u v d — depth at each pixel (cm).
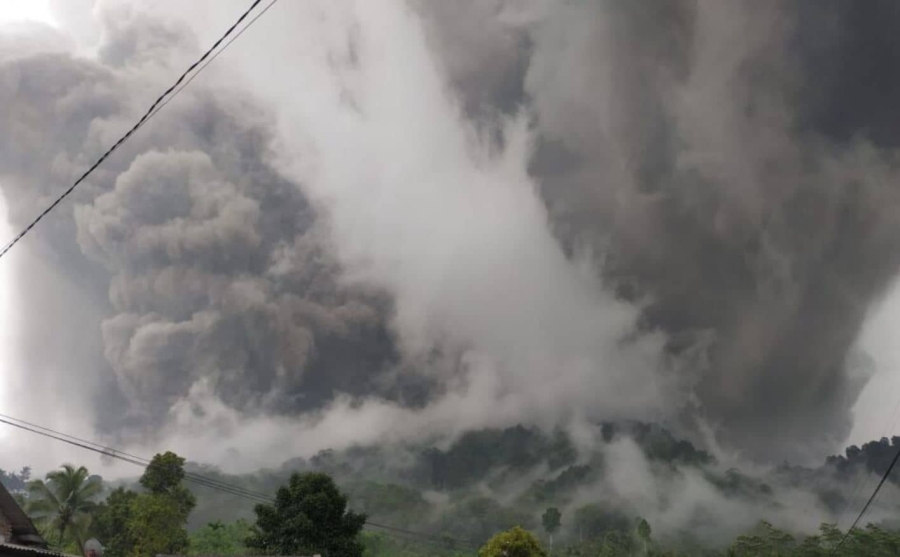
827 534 12694
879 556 11769
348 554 6031
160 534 6078
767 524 14312
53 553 2261
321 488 6312
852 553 11900
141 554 5941
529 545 6494
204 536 7694
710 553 19062
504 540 6506
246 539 6078
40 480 6084
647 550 16175
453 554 13988
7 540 2766
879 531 12319
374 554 12238
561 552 17138
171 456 6531
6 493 2798
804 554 12412
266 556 5094
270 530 6100
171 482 6488
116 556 6003
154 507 6109
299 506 6122
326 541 6022
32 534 2812
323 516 6116
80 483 6147
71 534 6053
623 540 16688
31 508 5925
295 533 5956
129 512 6256
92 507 6169
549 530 19425
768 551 13688
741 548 14112
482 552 6550
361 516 6278
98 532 6172
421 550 14188
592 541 18338
